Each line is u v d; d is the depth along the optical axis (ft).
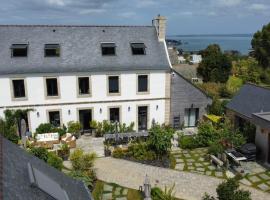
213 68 165.68
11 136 74.69
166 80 87.97
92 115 85.61
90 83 83.05
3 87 78.02
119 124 86.28
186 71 179.83
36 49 82.17
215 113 93.61
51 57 81.82
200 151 73.51
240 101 83.35
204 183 57.77
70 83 81.92
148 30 92.84
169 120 91.81
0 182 21.35
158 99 88.94
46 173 30.30
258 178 59.21
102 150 74.69
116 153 70.13
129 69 84.07
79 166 60.03
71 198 28.12
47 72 79.15
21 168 26.94
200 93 92.02
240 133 73.05
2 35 82.84
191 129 91.97
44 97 81.10
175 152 73.10
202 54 226.99
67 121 84.43
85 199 30.91
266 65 219.41
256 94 80.43
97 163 67.05
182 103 91.25
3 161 25.52
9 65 78.02
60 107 82.84
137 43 88.89
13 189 21.91
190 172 62.44
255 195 53.16
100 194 53.83
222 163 63.26
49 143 74.64
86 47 85.71
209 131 76.33
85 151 73.87
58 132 81.30
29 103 80.64
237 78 173.06
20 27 85.35
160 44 90.63
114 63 84.33
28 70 78.07
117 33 90.22
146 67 85.15
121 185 57.36
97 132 84.69
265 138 64.54
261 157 66.54
